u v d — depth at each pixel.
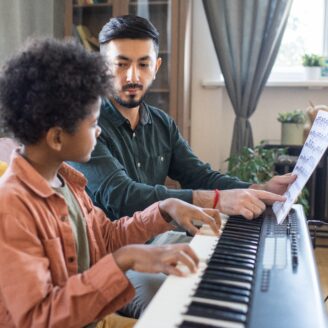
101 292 0.73
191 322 0.60
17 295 0.72
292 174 1.24
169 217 1.06
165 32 2.73
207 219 1.00
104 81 0.86
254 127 3.03
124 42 1.44
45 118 0.80
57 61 0.82
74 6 2.85
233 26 2.73
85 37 2.85
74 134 0.83
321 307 0.65
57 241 0.84
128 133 1.51
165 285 0.71
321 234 2.77
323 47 2.99
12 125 0.83
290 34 3.01
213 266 0.79
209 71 2.99
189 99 2.96
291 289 0.69
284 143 2.70
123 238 1.08
